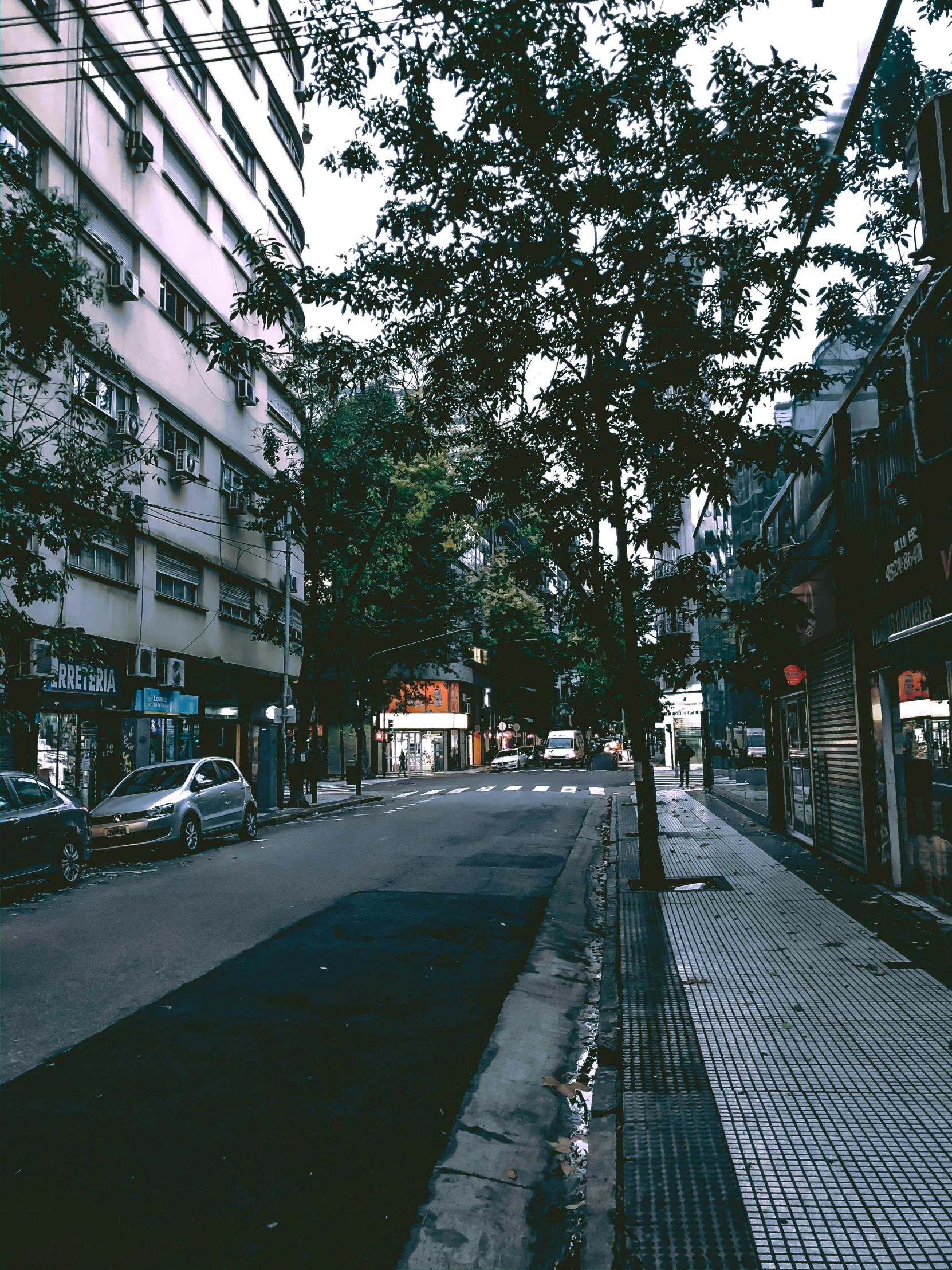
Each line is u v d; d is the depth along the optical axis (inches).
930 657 289.3
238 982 261.3
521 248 312.5
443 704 2161.7
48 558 655.1
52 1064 195.2
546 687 2773.1
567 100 313.4
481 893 417.4
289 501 948.6
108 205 756.6
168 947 306.0
